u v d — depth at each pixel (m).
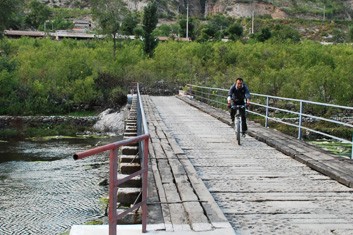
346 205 6.87
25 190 18.05
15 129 39.09
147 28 63.94
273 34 83.69
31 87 46.09
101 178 20.20
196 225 5.55
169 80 53.50
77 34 86.88
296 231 5.68
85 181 19.64
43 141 34.03
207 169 9.58
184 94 42.31
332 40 114.62
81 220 14.03
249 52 60.44
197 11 168.88
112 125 40.00
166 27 105.50
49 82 47.78
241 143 13.41
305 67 50.34
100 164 23.66
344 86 39.06
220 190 7.77
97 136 37.00
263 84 41.91
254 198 7.26
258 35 81.94
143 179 5.18
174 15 155.00
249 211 6.55
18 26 94.88
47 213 14.88
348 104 39.06
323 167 9.22
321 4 167.25
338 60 54.88
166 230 5.36
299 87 40.84
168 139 13.17
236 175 8.98
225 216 6.27
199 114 23.38
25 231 13.20
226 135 15.21
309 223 6.01
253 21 124.00
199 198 6.80
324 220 6.13
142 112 9.27
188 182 7.83
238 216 6.32
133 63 58.53
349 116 37.66
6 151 28.81
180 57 60.66
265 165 10.02
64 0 153.00
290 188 7.92
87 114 45.31
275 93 41.09
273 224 5.96
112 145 4.29
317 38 122.38
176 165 9.26
